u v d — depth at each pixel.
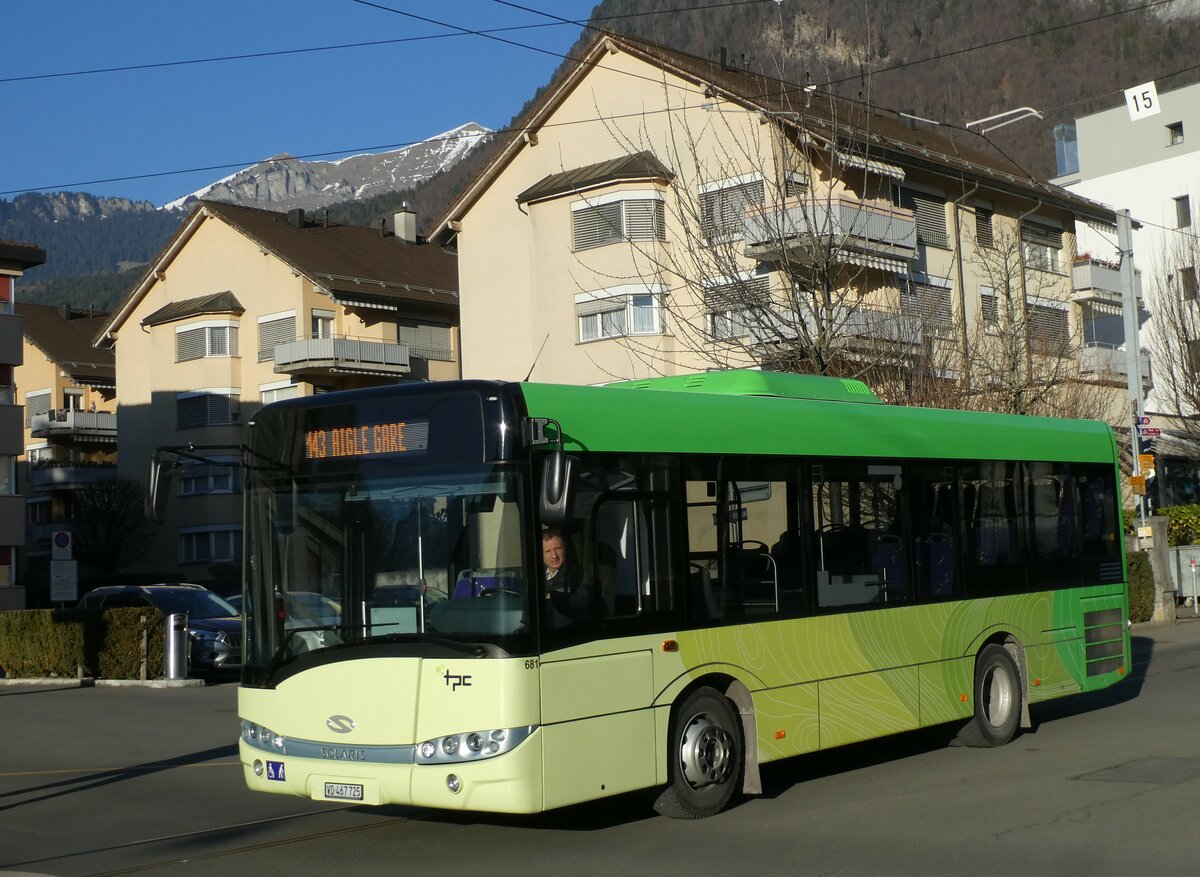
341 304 47.09
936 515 11.83
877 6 156.00
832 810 9.59
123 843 9.34
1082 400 29.89
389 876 8.02
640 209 34.00
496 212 39.12
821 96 31.89
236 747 13.77
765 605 9.91
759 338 23.17
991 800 9.73
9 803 11.05
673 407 9.48
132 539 52.22
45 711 17.33
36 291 199.12
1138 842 8.21
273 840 9.26
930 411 12.16
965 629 11.94
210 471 49.88
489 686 8.04
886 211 30.97
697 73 32.66
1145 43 138.62
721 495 9.67
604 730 8.52
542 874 7.90
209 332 49.59
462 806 8.03
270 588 8.88
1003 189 37.12
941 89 141.88
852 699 10.55
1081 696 16.14
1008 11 151.00
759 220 24.53
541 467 8.34
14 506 34.69
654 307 33.69
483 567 8.25
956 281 35.81
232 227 49.88
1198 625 27.58
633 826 9.20
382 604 8.44
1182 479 45.03
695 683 9.36
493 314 39.06
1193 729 12.89
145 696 18.77
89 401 63.19
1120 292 41.97
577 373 35.38
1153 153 53.88
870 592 10.95
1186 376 37.75
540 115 37.28
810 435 10.58
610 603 8.70
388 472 8.58
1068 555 13.49
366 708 8.35
